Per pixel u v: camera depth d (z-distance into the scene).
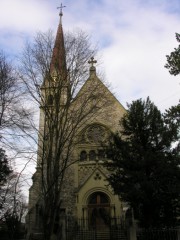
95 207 29.00
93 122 32.31
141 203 20.16
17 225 24.88
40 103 21.56
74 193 29.59
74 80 21.72
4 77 20.48
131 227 19.22
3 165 22.69
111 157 22.64
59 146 20.62
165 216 20.03
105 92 25.39
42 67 21.77
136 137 22.48
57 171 20.09
